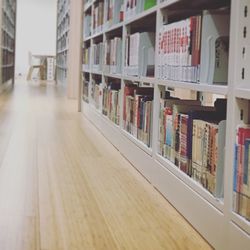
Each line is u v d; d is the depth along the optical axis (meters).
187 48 1.71
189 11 2.10
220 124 1.41
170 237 1.52
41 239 1.48
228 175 1.32
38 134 3.55
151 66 2.44
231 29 1.29
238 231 1.25
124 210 1.79
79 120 4.48
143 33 2.45
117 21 3.20
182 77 1.77
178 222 1.67
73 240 1.48
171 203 1.87
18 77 14.29
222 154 1.41
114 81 3.71
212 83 1.56
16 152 2.85
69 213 1.74
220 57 1.56
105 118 3.52
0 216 1.69
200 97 2.39
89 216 1.71
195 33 1.64
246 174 1.23
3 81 8.15
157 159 2.09
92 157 2.77
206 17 1.56
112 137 3.21
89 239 1.49
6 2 8.70
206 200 1.49
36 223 1.63
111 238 1.51
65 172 2.38
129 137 2.66
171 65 1.90
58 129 3.85
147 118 2.32
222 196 1.41
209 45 1.56
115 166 2.55
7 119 4.39
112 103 3.25
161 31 2.04
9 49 9.61
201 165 1.57
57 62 12.52
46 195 1.97
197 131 1.61
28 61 14.46
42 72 13.48
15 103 6.05
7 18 9.01
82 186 2.12
